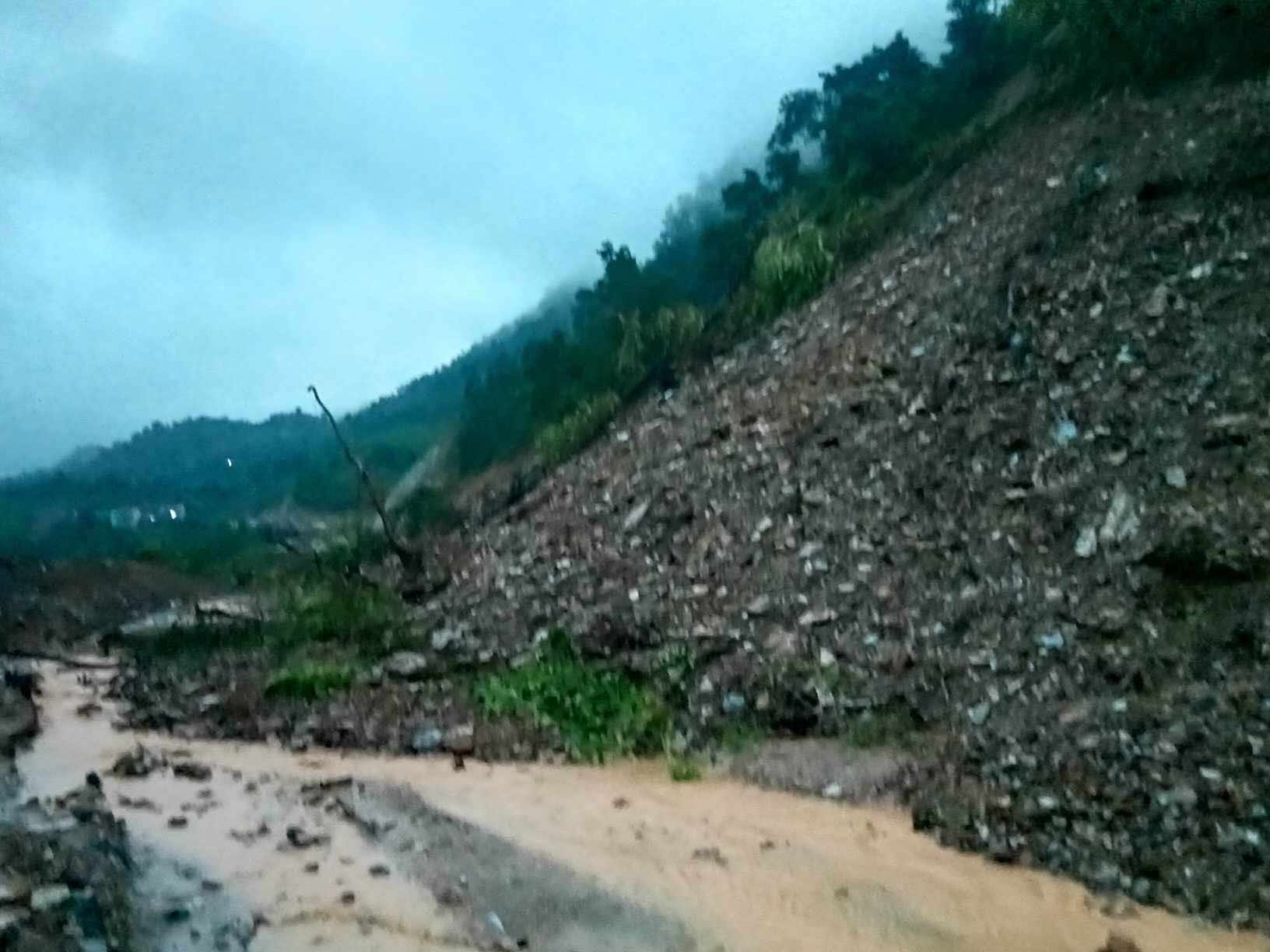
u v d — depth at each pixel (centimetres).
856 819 729
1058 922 560
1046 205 1386
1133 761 674
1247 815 600
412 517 2588
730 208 2928
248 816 848
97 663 1798
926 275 1495
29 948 547
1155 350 1034
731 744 898
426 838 763
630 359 2195
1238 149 1196
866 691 889
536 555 1498
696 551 1238
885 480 1139
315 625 1564
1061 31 1925
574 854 707
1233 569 782
